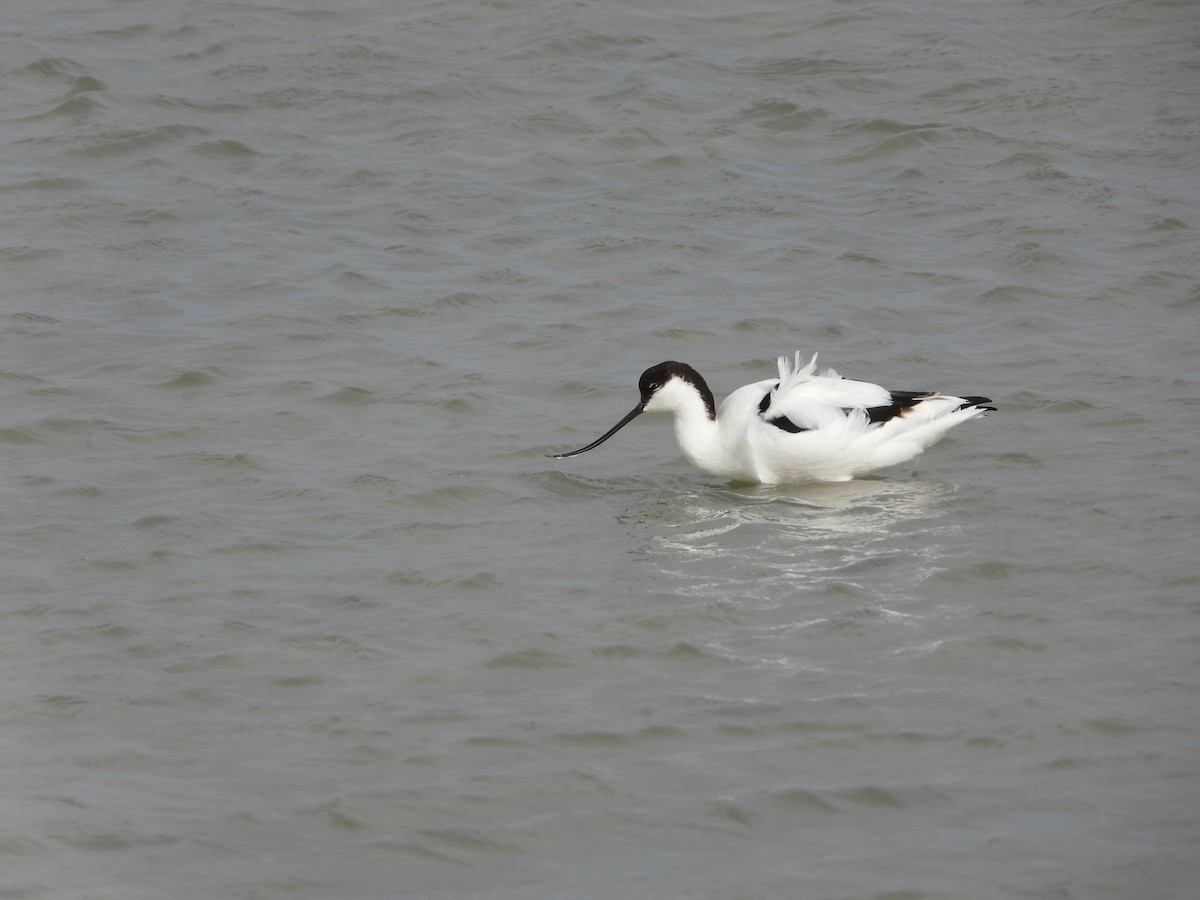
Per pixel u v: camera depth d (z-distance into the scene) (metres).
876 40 29.73
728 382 18.16
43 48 29.34
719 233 22.78
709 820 9.78
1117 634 12.08
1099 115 26.56
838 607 12.66
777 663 11.77
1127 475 15.27
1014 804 9.88
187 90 27.70
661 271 21.50
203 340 19.20
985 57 28.84
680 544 14.02
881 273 21.39
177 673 11.69
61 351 18.91
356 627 12.41
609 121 26.48
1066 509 14.52
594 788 10.13
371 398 17.64
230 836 9.64
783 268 21.58
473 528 14.42
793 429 15.31
